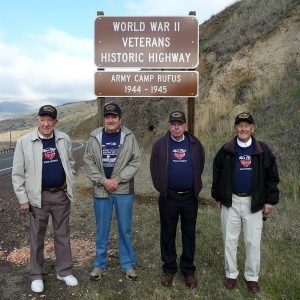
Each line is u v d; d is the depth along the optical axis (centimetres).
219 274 469
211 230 616
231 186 420
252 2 1834
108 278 462
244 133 410
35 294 422
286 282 439
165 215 441
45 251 547
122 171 445
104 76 667
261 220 425
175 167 430
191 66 662
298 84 1136
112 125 436
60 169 426
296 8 1444
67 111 16275
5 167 1895
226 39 1719
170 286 439
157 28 661
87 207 783
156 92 665
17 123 16900
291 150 863
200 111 1464
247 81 1377
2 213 748
